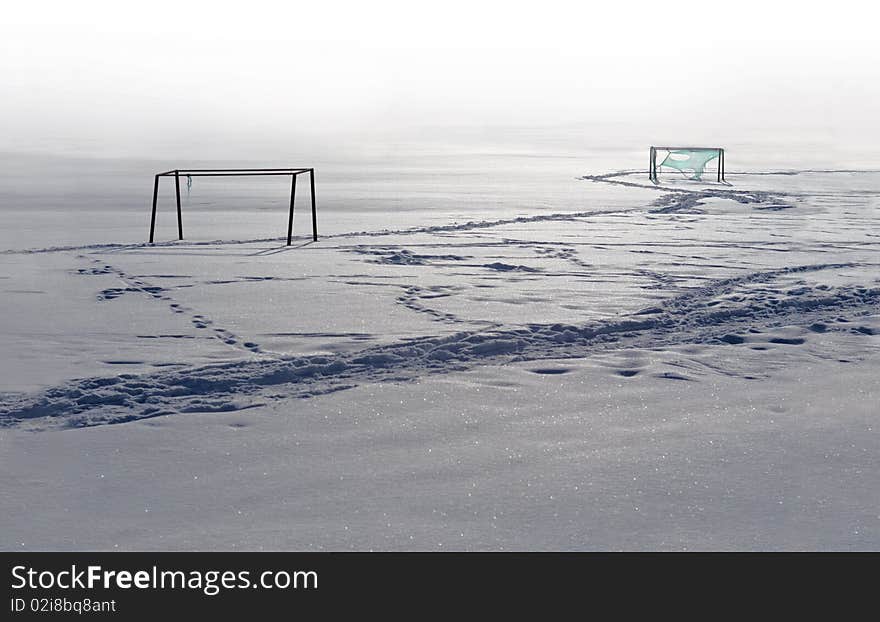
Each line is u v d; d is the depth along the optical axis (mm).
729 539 4242
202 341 8703
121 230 19625
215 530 4344
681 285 12242
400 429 5965
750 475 5070
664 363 7789
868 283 12242
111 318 9820
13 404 6574
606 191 30547
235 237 18203
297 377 7410
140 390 6930
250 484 4949
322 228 20062
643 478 5023
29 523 4418
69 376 7348
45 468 5191
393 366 7809
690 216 22328
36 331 9133
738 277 12938
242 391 7004
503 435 5836
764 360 7953
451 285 12203
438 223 21031
